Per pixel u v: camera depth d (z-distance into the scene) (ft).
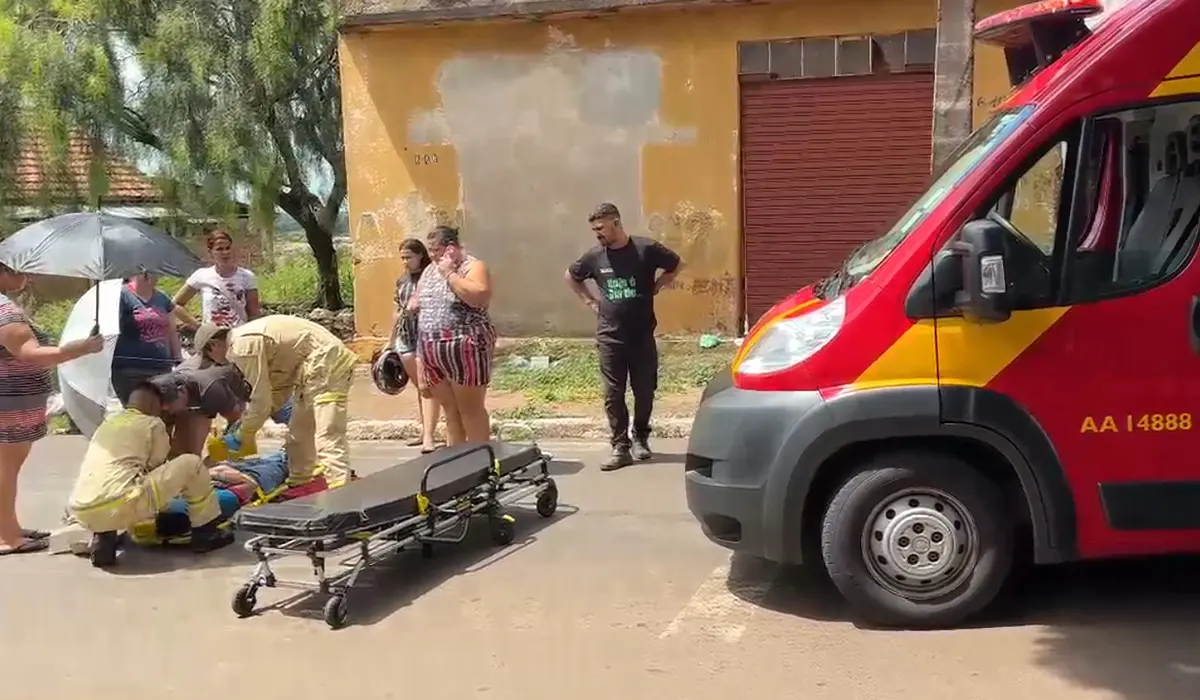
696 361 36.81
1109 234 14.80
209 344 22.11
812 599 17.12
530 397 33.53
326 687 14.83
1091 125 14.79
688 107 38.88
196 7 45.47
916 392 14.87
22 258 20.15
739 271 39.42
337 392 23.12
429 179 41.22
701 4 37.52
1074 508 14.83
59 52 44.96
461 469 20.30
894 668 14.47
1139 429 14.66
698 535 20.75
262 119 46.11
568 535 21.11
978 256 14.21
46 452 31.04
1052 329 14.70
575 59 39.50
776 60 38.09
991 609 16.20
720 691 14.05
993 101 35.63
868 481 15.35
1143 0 15.15
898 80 37.32
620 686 14.34
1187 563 17.67
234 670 15.56
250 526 17.37
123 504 19.65
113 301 22.82
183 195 46.09
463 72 40.45
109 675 15.56
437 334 23.98
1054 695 13.51
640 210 39.78
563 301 40.88
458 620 17.01
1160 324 14.57
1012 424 14.73
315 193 50.26
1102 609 16.03
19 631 17.37
